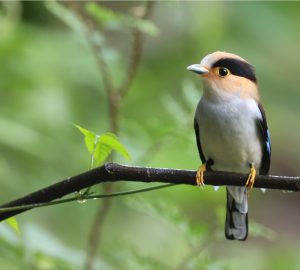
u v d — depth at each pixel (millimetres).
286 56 16078
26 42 13594
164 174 7000
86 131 6652
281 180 7230
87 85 13812
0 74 12984
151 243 13297
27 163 12375
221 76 9156
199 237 9727
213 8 14641
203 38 14695
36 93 13070
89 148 6785
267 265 14195
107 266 9945
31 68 13172
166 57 15164
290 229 17672
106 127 13578
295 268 14133
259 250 14766
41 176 12414
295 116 16203
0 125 12062
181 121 10633
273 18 15891
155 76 14969
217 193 13633
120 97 10562
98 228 10203
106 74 10781
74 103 13469
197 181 7414
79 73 13828
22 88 13008
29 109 12852
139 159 10453
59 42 14102
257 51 15820
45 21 14672
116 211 13422
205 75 9180
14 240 9602
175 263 12438
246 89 9234
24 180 12227
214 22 14672
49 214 12617
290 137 16391
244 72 9289
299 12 16062
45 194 6875
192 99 10773
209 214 13766
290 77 16156
